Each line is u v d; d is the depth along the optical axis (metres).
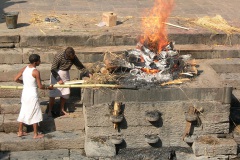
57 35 12.59
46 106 11.22
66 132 10.88
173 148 10.64
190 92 10.42
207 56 12.94
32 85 10.31
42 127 10.91
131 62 11.02
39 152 10.52
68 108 11.30
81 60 12.22
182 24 14.00
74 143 10.66
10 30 12.88
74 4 15.94
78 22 13.89
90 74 10.85
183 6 16.14
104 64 11.31
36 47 12.58
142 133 10.58
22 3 15.79
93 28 13.34
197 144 10.41
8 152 10.47
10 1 15.97
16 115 11.09
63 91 10.89
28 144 10.51
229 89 10.45
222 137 10.67
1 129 10.77
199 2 16.78
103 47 12.71
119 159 10.35
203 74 11.16
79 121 10.97
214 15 15.26
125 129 10.52
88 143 10.39
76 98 11.64
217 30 13.57
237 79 12.45
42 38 12.55
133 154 10.45
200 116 10.55
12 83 11.74
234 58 13.07
